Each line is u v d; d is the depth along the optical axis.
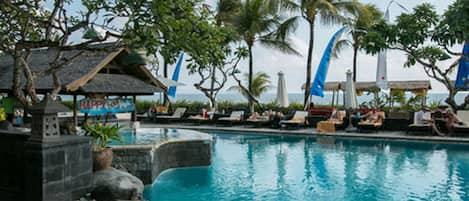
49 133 6.49
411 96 23.36
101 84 12.38
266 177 10.28
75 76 11.49
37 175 6.25
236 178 10.18
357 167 11.37
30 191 6.32
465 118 16.73
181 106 28.44
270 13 24.38
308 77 23.89
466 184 9.38
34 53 14.41
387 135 16.53
